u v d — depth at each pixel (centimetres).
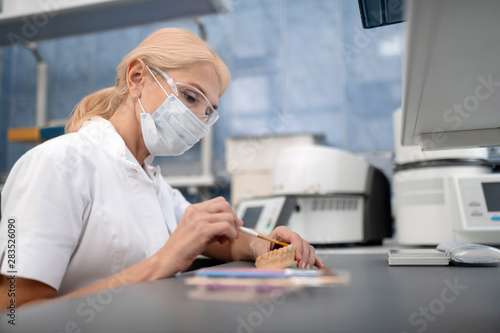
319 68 347
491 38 54
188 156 367
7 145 417
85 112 126
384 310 46
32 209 85
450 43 56
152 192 112
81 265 99
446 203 159
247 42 367
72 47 407
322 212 192
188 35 116
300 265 89
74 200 93
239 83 365
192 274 84
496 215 151
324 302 50
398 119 179
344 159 198
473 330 40
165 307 47
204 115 118
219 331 38
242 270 61
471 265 90
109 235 99
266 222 171
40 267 81
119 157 107
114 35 396
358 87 336
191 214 87
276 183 211
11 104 422
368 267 93
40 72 387
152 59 112
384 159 322
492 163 169
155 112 112
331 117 340
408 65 64
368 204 199
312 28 352
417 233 166
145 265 81
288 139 296
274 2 363
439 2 46
